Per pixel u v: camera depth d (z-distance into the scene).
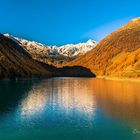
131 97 78.62
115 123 46.06
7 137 38.06
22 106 62.00
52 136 38.69
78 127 43.47
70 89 106.38
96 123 46.03
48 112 55.31
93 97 79.25
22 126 43.78
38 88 108.19
